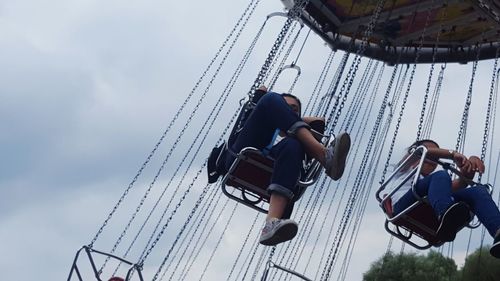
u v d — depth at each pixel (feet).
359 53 23.58
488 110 28.45
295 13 29.71
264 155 20.92
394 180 25.62
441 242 25.95
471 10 45.57
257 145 20.93
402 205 25.20
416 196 24.08
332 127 20.86
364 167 32.71
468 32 47.98
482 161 24.25
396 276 82.38
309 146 19.53
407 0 45.60
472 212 23.22
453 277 80.23
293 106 21.13
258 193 23.31
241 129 21.49
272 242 19.38
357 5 46.93
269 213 19.38
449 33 48.49
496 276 76.95
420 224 25.76
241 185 23.17
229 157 22.27
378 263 84.23
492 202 22.76
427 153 24.14
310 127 20.21
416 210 25.48
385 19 47.34
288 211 21.34
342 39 49.49
